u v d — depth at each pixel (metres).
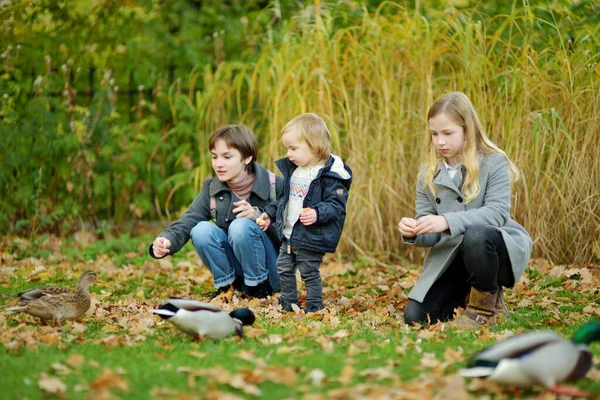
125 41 10.59
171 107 9.52
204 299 6.02
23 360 3.96
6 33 10.01
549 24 8.13
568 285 6.57
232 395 3.38
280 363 3.95
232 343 4.36
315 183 5.43
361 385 3.54
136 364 3.92
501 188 5.07
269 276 6.07
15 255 8.01
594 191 7.37
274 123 8.03
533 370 3.31
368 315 5.29
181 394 3.38
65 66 9.45
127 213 10.06
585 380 3.64
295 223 5.45
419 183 5.38
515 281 4.97
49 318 4.82
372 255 7.77
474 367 3.42
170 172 10.21
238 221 5.86
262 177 6.08
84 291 4.93
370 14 9.48
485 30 8.05
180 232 6.08
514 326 5.03
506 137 7.59
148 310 5.38
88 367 3.86
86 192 9.59
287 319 5.18
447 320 5.24
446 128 5.04
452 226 4.86
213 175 9.16
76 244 8.75
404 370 3.85
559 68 7.75
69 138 9.37
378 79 8.00
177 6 11.01
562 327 4.96
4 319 4.94
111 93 9.67
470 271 4.89
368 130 8.11
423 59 7.90
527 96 7.53
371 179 7.81
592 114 7.48
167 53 10.75
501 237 4.88
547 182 7.36
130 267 7.54
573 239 7.39
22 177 9.32
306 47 8.35
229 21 10.94
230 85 9.17
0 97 9.27
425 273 5.21
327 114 8.05
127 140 9.84
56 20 10.45
